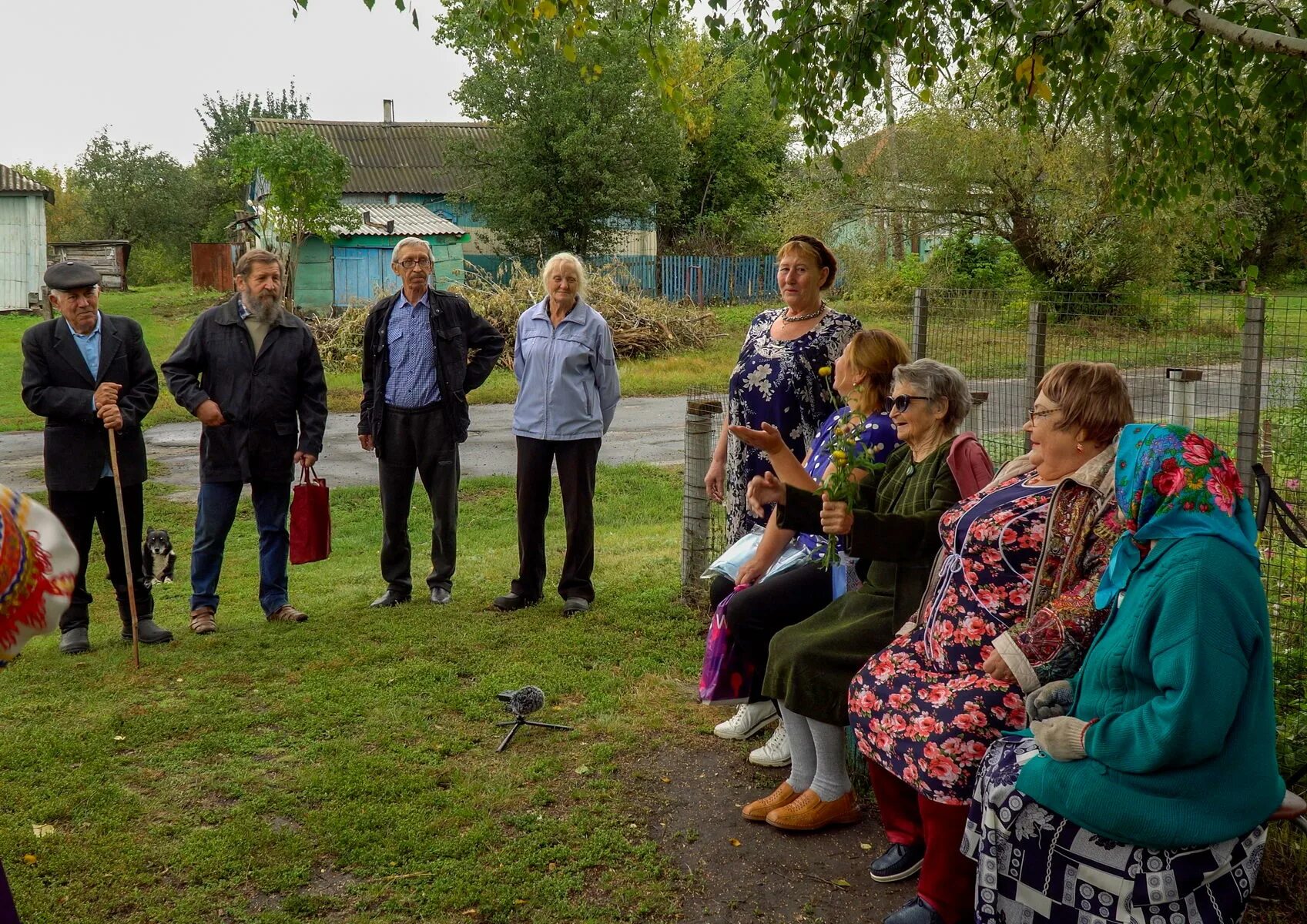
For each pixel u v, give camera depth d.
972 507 3.18
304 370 6.18
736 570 4.38
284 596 6.34
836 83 5.23
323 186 27.34
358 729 4.54
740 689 4.19
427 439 6.39
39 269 31.02
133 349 5.86
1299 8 4.95
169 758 4.24
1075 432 2.98
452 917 3.18
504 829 3.70
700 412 6.21
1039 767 2.64
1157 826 2.46
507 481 11.56
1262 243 7.39
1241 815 2.48
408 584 6.60
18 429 14.61
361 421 6.54
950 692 3.07
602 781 4.05
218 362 5.97
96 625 6.64
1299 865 3.25
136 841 3.58
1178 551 2.50
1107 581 2.73
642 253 37.94
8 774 4.08
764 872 3.46
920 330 6.20
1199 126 5.21
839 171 5.33
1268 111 5.06
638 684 5.07
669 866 3.47
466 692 4.92
